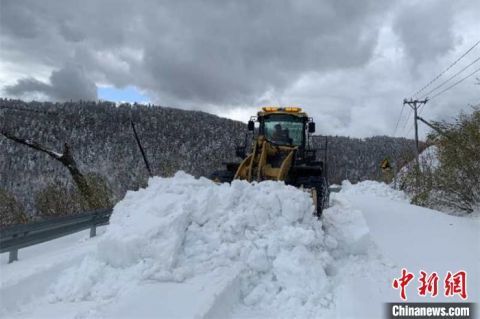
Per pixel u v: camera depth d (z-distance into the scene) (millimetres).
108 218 9430
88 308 4770
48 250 7785
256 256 5594
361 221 8047
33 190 14727
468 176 12523
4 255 7426
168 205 6316
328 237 6953
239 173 8742
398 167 27703
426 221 9867
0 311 4770
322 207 8555
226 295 4859
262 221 6348
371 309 4742
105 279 5395
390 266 6355
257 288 5254
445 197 13414
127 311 4328
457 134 13016
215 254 5730
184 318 4145
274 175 8664
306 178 9211
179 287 4973
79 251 6922
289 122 11383
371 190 21047
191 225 6203
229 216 6336
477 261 6637
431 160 15711
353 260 6699
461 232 8727
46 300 5137
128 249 5539
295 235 5848
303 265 5434
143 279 5219
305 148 11484
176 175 7699
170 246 5578
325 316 4570
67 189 14703
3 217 13414
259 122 11664
